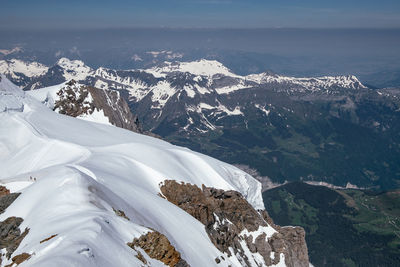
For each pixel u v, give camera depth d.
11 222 73.94
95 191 84.19
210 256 107.81
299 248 177.25
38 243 61.03
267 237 160.62
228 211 159.88
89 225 62.75
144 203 106.31
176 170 155.00
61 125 186.75
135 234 70.69
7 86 199.75
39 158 148.88
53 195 78.44
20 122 169.88
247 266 135.25
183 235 106.31
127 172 132.75
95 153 144.62
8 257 63.94
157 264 69.19
